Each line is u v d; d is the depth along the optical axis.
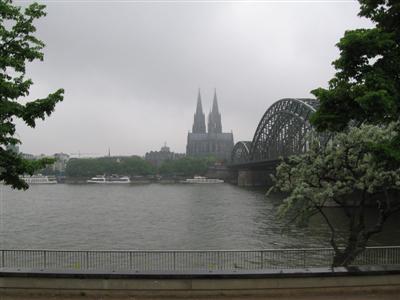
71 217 86.50
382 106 14.86
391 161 17.00
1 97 18.55
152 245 55.53
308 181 26.44
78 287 19.23
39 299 18.86
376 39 15.97
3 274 19.36
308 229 62.84
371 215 75.62
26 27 19.17
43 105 19.20
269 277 19.25
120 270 19.70
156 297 19.05
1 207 109.62
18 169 19.27
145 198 141.38
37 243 57.56
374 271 19.59
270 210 95.88
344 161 25.66
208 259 36.41
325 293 19.33
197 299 18.80
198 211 96.06
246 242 55.62
